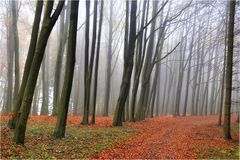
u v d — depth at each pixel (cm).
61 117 1460
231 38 1827
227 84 1900
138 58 2803
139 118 2975
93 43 2228
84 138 1513
